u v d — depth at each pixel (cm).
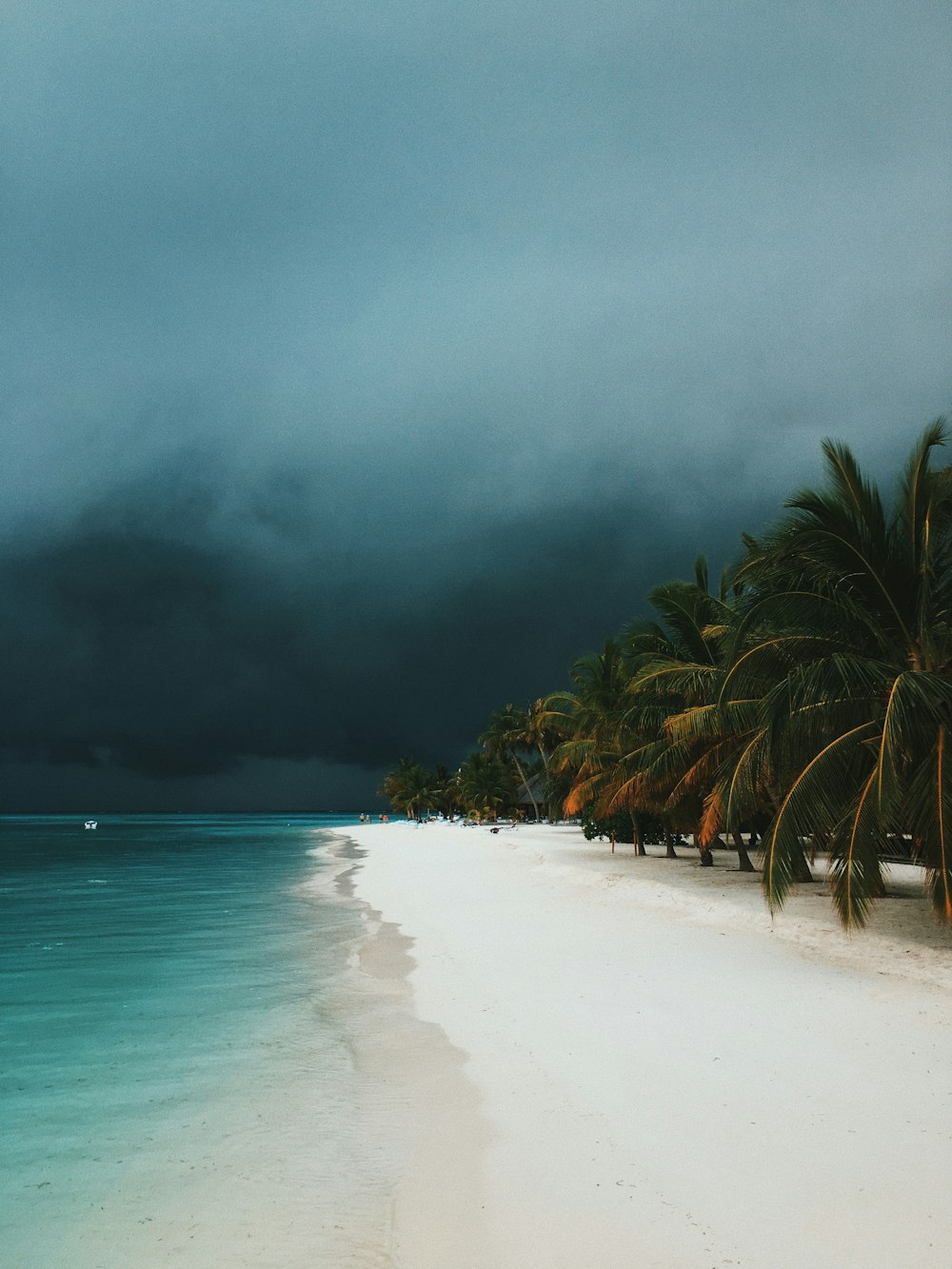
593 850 4162
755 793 2117
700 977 1330
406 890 3081
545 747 8994
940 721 1428
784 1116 777
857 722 1571
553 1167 711
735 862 3347
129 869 4816
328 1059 1072
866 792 1378
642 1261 561
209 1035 1203
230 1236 638
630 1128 774
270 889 3478
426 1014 1259
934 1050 940
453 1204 662
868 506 1585
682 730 2280
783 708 1491
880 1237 573
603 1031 1074
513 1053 1026
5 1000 1437
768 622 1712
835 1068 895
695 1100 829
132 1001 1423
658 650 2986
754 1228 592
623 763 3219
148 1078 1016
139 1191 717
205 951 1911
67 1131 853
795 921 1719
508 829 7794
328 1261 597
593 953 1579
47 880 4053
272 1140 818
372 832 10800
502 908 2355
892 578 1578
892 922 1666
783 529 1580
